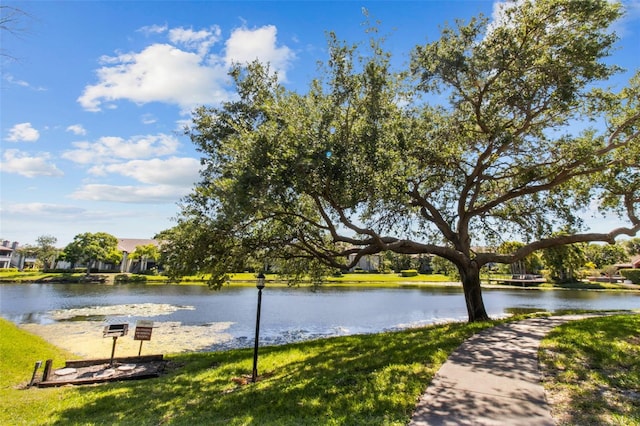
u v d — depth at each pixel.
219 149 12.79
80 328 22.27
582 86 12.94
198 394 8.50
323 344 13.46
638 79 14.48
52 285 57.75
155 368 12.09
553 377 6.73
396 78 11.42
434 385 6.49
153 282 62.84
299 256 15.05
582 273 68.25
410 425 5.01
